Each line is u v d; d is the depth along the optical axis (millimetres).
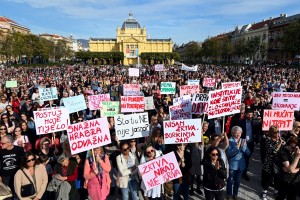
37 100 14672
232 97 7859
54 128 8398
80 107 11508
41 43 91625
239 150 7363
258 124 10617
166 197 7516
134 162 6777
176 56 114438
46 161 6816
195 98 10016
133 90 15977
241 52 93938
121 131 8039
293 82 23359
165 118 10828
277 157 6793
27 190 5969
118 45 135750
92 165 6504
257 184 8664
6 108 11359
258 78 28953
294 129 8156
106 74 38125
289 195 6570
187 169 6953
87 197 7293
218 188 6137
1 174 6535
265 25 103000
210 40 114250
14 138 8359
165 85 15781
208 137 8750
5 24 114250
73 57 147625
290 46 62969
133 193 6875
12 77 31594
